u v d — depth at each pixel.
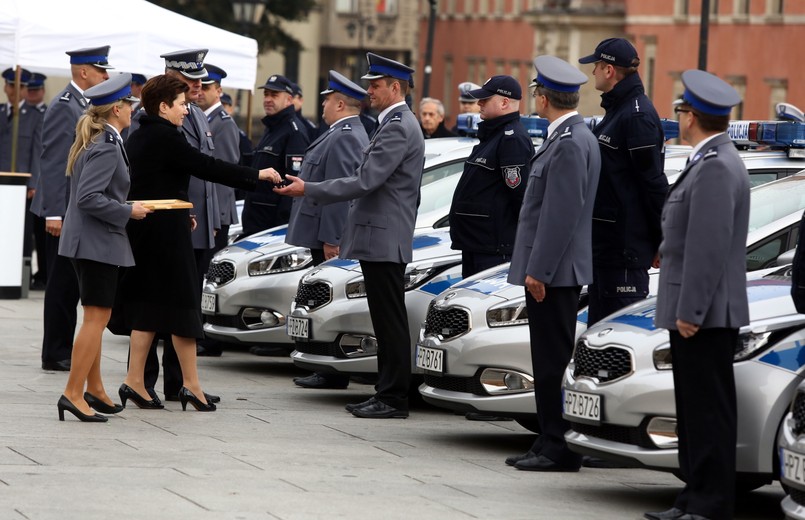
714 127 8.76
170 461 10.16
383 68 12.23
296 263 14.85
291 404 13.08
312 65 101.88
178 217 12.09
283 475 9.85
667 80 57.66
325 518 8.65
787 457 8.23
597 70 11.02
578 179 10.12
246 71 21.27
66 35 19.47
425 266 12.77
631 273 10.88
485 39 79.94
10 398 12.66
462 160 14.78
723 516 8.63
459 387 11.16
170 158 11.89
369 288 12.37
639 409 9.11
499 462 10.71
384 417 12.44
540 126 15.56
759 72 50.00
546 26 69.19
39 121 22.72
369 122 20.02
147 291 12.12
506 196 12.41
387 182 12.26
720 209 8.55
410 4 103.94
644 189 10.81
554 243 10.12
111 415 11.98
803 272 8.82
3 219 20.83
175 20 20.48
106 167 11.37
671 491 9.92
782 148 13.20
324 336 13.09
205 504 8.88
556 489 9.84
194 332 12.19
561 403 10.36
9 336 17.03
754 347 8.91
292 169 16.88
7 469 9.68
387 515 8.80
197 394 12.40
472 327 11.05
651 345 9.19
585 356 9.55
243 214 17.39
